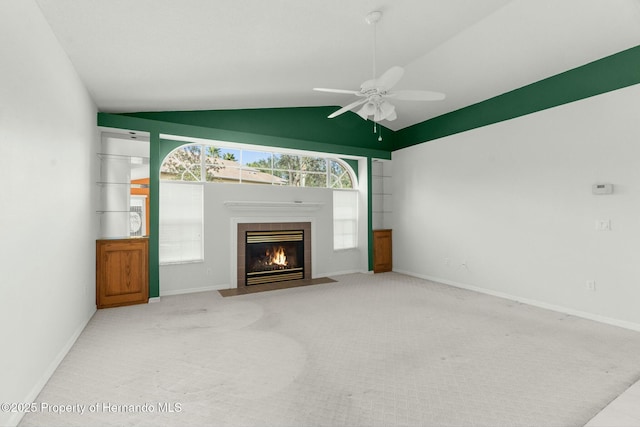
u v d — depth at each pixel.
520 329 3.52
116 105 4.37
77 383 2.40
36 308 2.25
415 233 6.45
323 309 4.25
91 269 3.97
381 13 3.19
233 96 4.82
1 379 1.78
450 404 2.14
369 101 3.27
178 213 5.09
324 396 2.23
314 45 3.64
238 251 5.51
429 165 6.14
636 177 3.48
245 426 1.92
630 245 3.53
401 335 3.35
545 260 4.30
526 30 3.66
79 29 2.66
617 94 3.62
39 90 2.33
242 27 3.03
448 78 4.85
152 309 4.24
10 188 1.89
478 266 5.22
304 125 6.05
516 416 2.01
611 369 2.62
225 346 3.07
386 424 1.93
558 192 4.16
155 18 2.68
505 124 4.82
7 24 1.86
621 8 3.11
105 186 4.55
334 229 6.69
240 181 5.79
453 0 3.14
